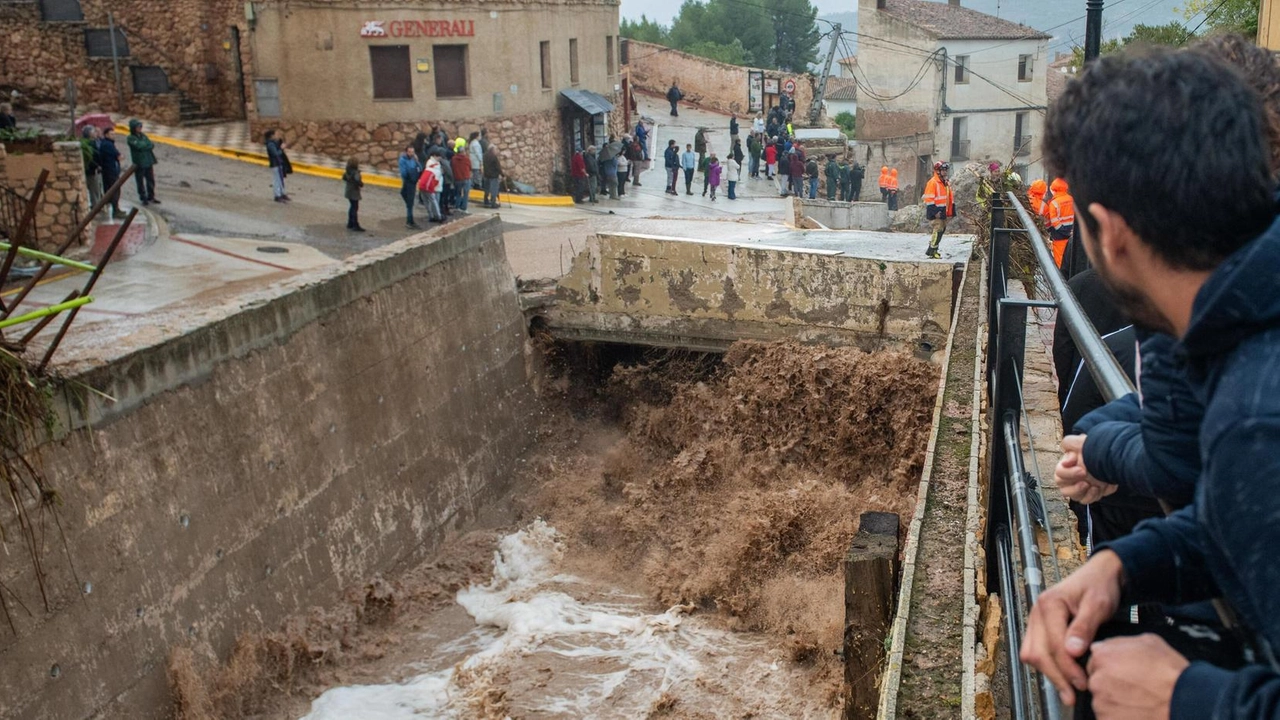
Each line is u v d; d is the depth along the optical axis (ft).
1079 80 4.86
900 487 48.62
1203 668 4.25
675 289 58.03
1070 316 8.96
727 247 56.34
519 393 59.88
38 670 28.91
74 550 30.19
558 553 51.08
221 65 106.73
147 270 57.72
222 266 59.57
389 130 97.04
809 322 55.16
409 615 45.21
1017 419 15.08
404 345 48.57
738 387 55.26
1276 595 3.69
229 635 36.40
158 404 33.63
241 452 37.45
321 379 42.32
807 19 308.19
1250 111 4.34
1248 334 4.05
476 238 56.18
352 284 44.60
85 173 65.21
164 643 33.40
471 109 98.99
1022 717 9.41
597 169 110.11
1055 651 4.96
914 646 15.02
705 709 37.63
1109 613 4.95
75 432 30.27
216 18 104.99
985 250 54.75
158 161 91.40
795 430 53.31
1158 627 5.09
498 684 39.22
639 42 188.14
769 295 55.88
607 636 42.83
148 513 33.01
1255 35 84.07
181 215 73.31
